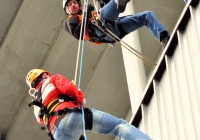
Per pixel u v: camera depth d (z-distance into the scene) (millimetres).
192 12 6191
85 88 15914
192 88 5574
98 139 16875
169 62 6562
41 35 14945
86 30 7637
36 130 16516
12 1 14586
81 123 5102
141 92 9453
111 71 15633
